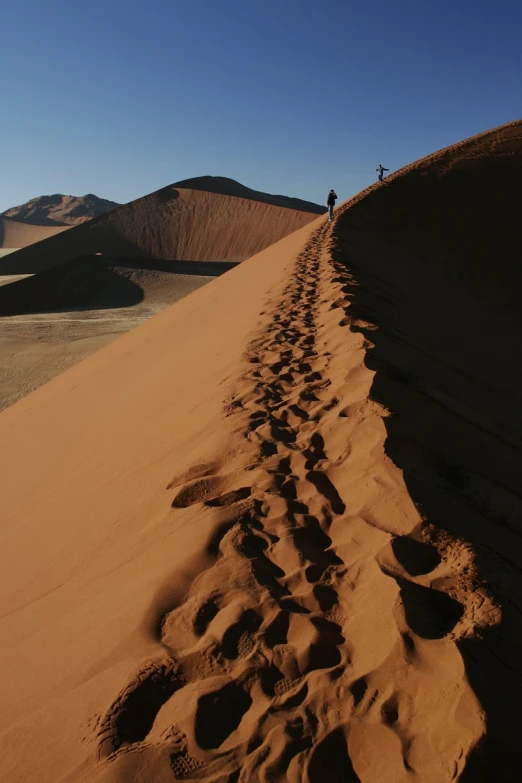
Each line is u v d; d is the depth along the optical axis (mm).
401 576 2748
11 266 87750
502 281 21062
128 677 2371
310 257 14438
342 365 5746
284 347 6969
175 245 95812
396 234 22719
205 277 57594
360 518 3256
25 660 3014
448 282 18766
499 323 16234
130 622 2773
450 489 3752
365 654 2418
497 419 7000
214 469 4250
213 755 2064
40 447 8688
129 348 14883
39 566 4312
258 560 3014
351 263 13273
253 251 92188
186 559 3059
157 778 1985
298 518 3346
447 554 2963
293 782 1986
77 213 187000
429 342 9188
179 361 9438
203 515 3439
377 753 2051
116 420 7668
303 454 4059
